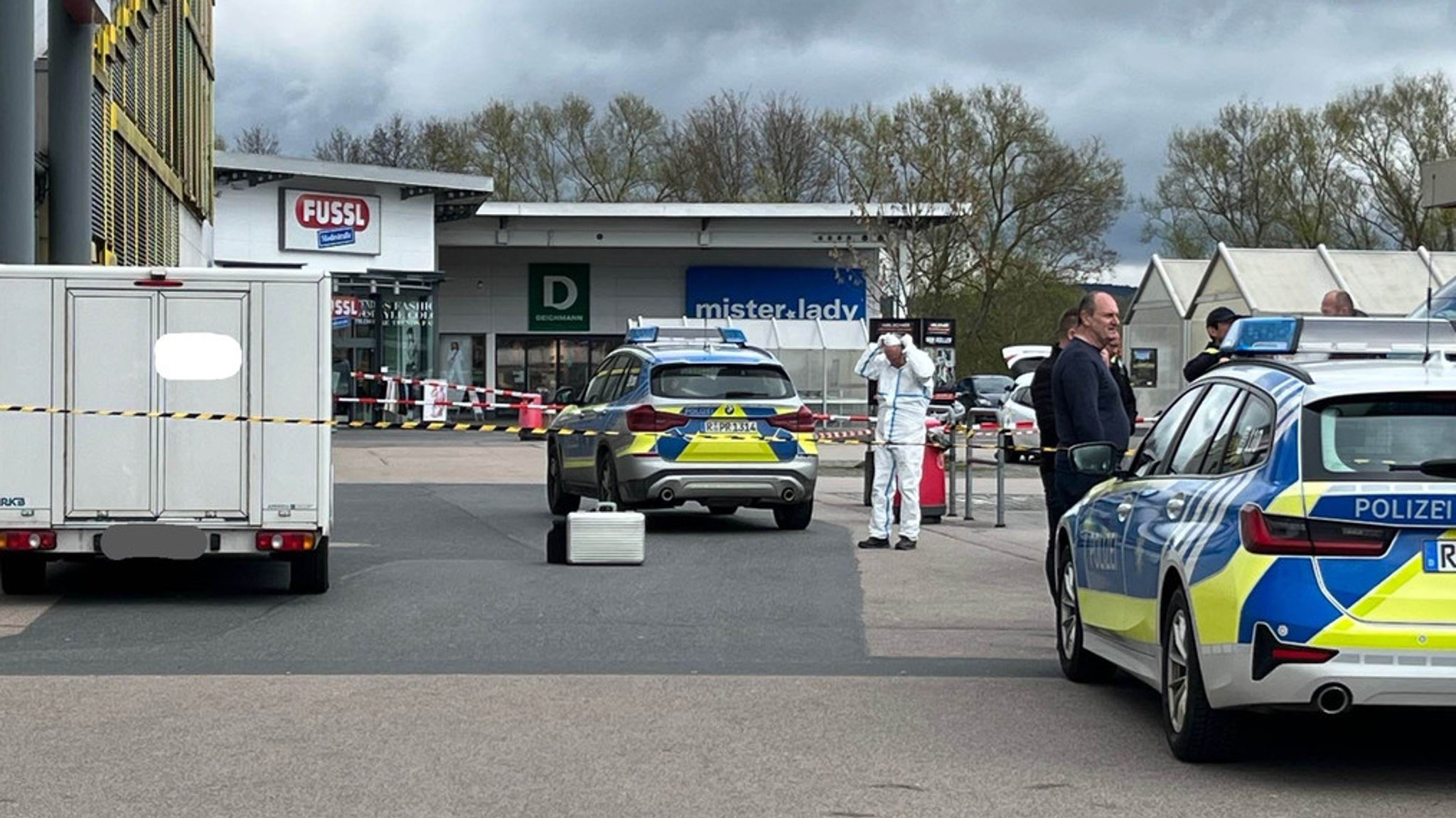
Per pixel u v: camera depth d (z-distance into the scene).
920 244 50.25
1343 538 6.53
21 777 7.10
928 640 10.91
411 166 76.62
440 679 9.42
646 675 9.57
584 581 13.86
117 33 26.53
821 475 30.41
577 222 59.00
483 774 7.17
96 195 25.61
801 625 11.52
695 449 17.66
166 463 12.22
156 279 12.20
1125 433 11.30
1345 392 6.82
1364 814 6.51
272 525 12.30
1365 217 57.34
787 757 7.52
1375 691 6.45
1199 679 7.11
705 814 6.51
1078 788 6.93
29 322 12.12
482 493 24.19
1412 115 56.00
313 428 12.31
